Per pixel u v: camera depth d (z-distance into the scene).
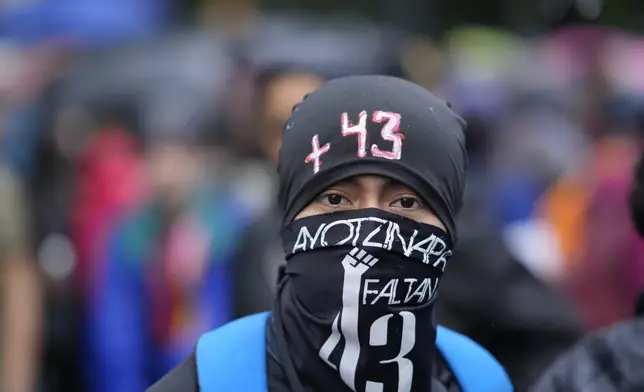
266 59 7.82
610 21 22.61
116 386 8.20
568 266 9.21
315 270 4.08
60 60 14.60
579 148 10.64
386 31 15.77
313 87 7.66
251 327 4.19
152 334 8.09
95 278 8.23
